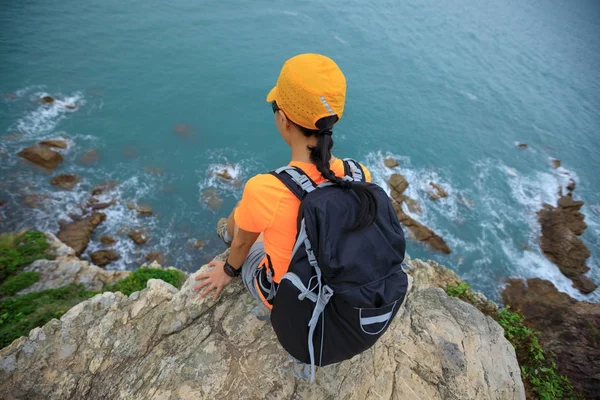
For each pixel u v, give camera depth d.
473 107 28.42
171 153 20.06
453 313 3.90
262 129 22.34
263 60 27.56
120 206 17.27
